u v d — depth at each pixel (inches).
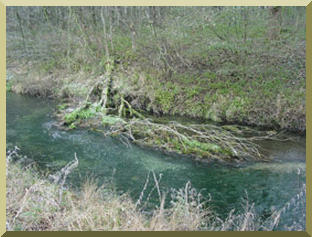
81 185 269.1
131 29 608.4
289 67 484.4
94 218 184.1
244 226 180.9
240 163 318.7
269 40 575.5
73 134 402.6
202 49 589.6
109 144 372.2
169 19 661.9
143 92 500.1
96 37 659.4
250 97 440.5
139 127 411.2
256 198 251.8
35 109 512.7
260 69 494.3
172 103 483.8
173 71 535.5
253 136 384.5
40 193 213.8
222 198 254.2
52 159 327.9
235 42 582.2
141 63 564.4
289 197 249.0
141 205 237.3
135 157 336.5
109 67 534.6
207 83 494.6
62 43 686.5
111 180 282.2
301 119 390.0
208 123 438.6
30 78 617.3
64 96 578.6
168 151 350.0
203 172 301.4
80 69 613.9
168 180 285.7
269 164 312.5
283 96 419.8
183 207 202.2
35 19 746.8
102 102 503.8
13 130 413.4
